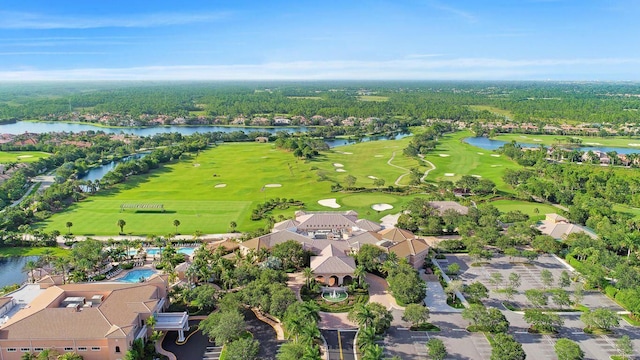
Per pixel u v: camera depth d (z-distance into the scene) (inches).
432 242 6161.4
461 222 6456.7
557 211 7396.7
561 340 3511.3
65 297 4050.2
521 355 3353.8
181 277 4963.1
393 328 4020.7
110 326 3570.4
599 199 7682.1
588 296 4650.6
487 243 5944.9
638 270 5017.2
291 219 6412.4
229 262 4904.0
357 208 7637.8
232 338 3666.3
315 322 3686.0
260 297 4114.2
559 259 5610.2
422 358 3582.7
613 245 5703.7
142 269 5290.4
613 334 3917.3
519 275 5152.6
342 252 5255.9
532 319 3924.7
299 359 3250.5
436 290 4771.2
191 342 3816.4
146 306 3875.5
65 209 7687.0
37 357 3383.4
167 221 7057.1
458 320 4180.6
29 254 5836.6
